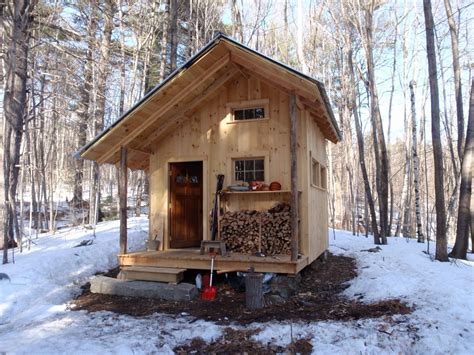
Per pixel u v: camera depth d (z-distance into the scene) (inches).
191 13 701.9
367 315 193.6
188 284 252.8
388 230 634.8
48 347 162.6
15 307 228.2
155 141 315.6
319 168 349.4
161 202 313.6
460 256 346.9
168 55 714.8
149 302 235.5
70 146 878.4
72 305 235.1
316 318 196.1
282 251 271.3
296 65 820.0
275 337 171.9
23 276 265.3
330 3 685.3
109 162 324.5
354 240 516.4
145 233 442.6
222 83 289.9
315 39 804.0
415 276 256.7
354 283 270.5
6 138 341.4
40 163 609.0
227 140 297.7
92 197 588.1
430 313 185.5
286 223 271.4
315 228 314.5
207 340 173.6
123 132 284.4
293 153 246.8
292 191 245.3
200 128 305.9
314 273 311.9
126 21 617.6
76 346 162.9
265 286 240.4
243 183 286.2
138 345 164.9
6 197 315.6
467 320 176.2
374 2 505.7
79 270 307.9
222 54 262.5
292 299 236.1
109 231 458.0
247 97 295.1
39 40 448.8
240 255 267.7
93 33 580.1
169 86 265.0
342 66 782.5
